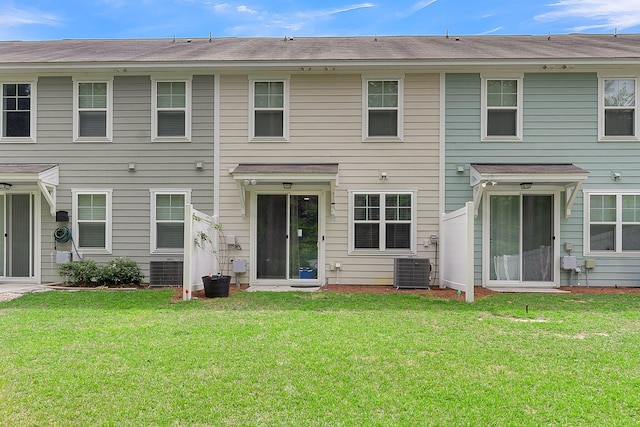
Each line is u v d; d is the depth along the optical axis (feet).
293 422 10.82
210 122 33.76
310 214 33.63
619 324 20.06
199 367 14.32
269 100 33.83
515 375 13.75
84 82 33.94
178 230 33.86
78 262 32.48
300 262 33.60
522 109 32.89
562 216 32.58
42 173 31.81
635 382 13.14
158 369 14.10
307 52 35.09
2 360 14.80
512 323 20.17
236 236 33.60
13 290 29.73
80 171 33.88
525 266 32.81
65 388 12.61
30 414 11.16
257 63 32.48
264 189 33.32
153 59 32.76
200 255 30.07
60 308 23.56
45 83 33.96
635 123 32.45
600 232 32.63
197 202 33.76
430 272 32.22
